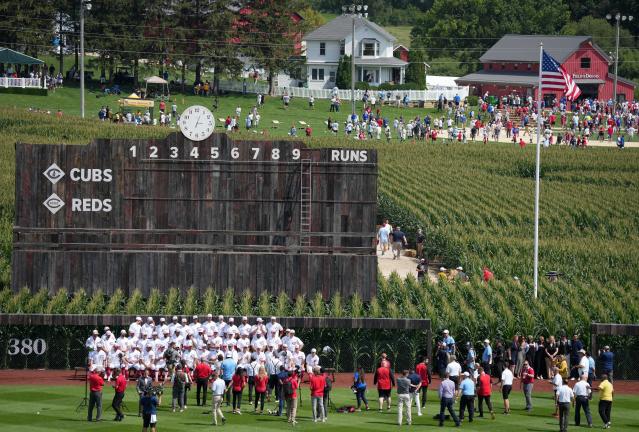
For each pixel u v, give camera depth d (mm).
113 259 148875
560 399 110000
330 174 149000
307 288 149500
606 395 113062
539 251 191000
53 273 148625
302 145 148750
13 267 148250
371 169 149000
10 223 186875
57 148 147875
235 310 143750
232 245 149125
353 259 149375
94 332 128750
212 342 126562
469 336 142500
